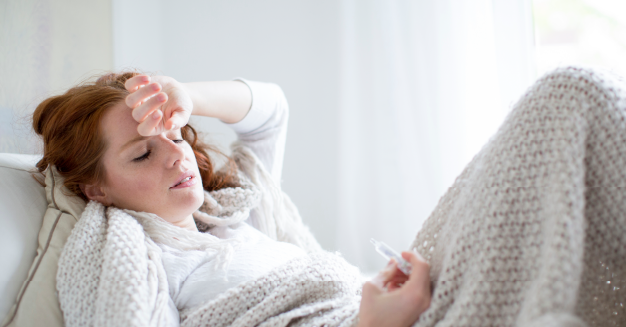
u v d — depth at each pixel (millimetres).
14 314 637
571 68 538
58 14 1369
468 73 1648
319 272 686
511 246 500
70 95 826
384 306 519
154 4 1630
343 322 596
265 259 751
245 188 996
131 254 640
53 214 742
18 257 684
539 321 402
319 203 1733
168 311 626
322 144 1759
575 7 1640
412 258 553
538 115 529
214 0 1712
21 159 858
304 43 1764
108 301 583
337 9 1766
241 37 1734
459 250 529
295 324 631
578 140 495
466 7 1645
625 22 1596
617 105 511
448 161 1683
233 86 1024
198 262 721
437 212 636
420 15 1709
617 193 505
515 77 1525
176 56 1680
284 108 1139
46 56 1337
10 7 1286
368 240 1651
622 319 512
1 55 1262
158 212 779
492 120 1606
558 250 437
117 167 753
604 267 514
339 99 1764
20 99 1270
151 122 685
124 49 1530
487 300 486
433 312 516
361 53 1770
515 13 1521
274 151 1115
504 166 530
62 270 648
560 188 469
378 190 1737
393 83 1739
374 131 1760
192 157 831
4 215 702
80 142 773
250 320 628
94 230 686
